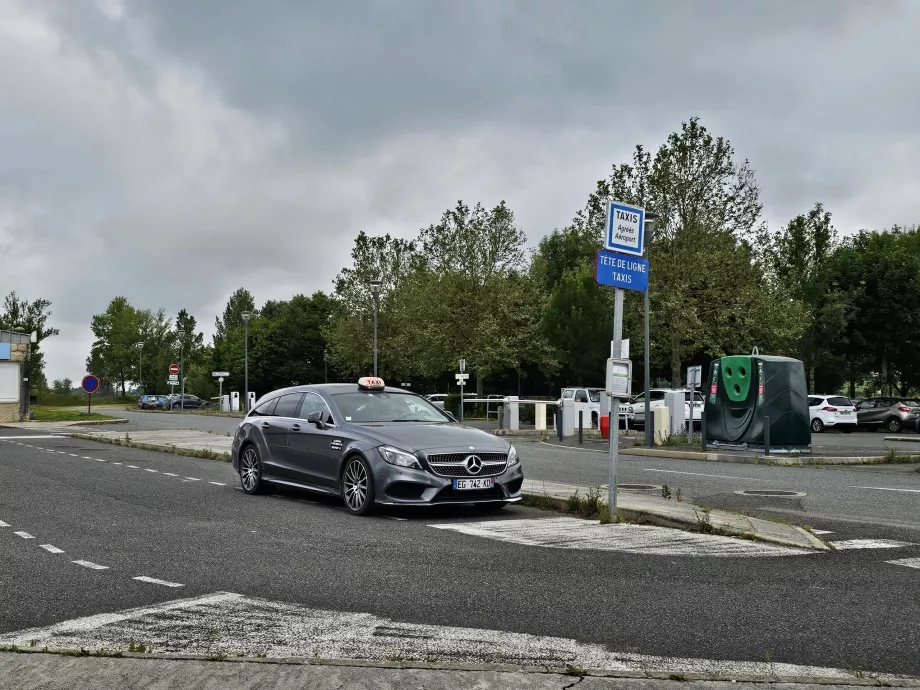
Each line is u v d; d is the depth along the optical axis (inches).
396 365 2571.4
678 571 265.3
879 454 767.7
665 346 1588.3
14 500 429.4
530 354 2123.5
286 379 3481.8
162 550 297.1
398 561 278.7
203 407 3127.5
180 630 195.2
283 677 156.5
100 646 181.3
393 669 161.8
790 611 216.1
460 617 208.2
